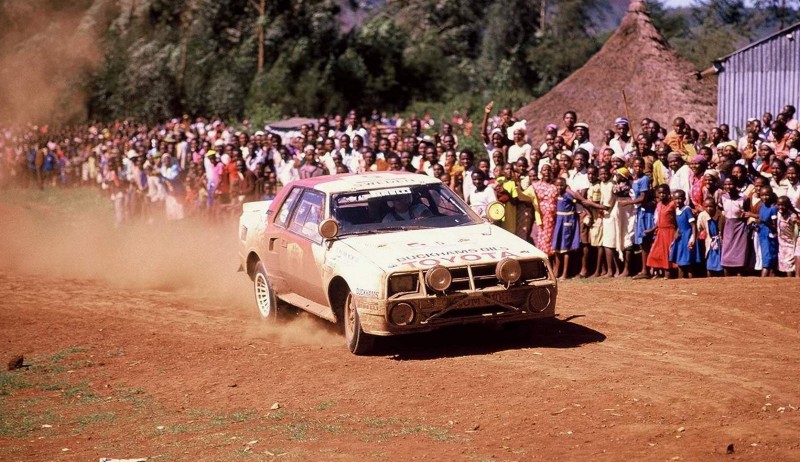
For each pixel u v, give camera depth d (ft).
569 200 46.21
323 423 25.49
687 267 44.37
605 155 48.60
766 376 27.37
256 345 34.86
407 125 106.11
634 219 45.44
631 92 78.18
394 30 197.36
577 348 31.78
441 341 33.68
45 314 42.42
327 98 177.58
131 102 181.06
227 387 29.73
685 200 44.11
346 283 32.37
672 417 24.16
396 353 32.24
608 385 26.99
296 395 28.30
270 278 37.81
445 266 30.48
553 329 34.68
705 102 76.38
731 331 33.22
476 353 31.71
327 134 71.51
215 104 175.94
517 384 27.61
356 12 224.53
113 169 80.53
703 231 44.06
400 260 30.86
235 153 63.82
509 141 53.78
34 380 32.22
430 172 52.31
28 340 37.78
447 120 122.83
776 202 42.47
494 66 194.08
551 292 31.37
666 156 47.70
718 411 24.39
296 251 35.50
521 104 136.98
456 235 33.14
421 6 215.10
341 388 28.53
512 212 47.29
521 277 31.14
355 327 31.60
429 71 193.57
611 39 81.76
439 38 207.00
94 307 43.75
